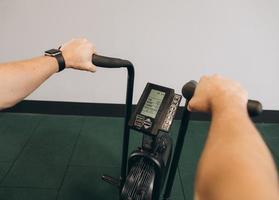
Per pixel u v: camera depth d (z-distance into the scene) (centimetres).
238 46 221
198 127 246
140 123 98
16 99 67
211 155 36
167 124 96
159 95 101
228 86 52
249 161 33
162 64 228
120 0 203
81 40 85
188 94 80
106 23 212
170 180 125
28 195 172
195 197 34
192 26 213
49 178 186
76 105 249
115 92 243
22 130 231
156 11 207
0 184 178
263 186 29
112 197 174
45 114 252
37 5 205
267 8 206
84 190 178
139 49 222
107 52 222
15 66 68
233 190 29
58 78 236
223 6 206
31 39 218
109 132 234
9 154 204
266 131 244
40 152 208
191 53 224
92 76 236
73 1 204
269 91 240
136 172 105
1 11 206
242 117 42
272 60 226
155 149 107
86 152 210
